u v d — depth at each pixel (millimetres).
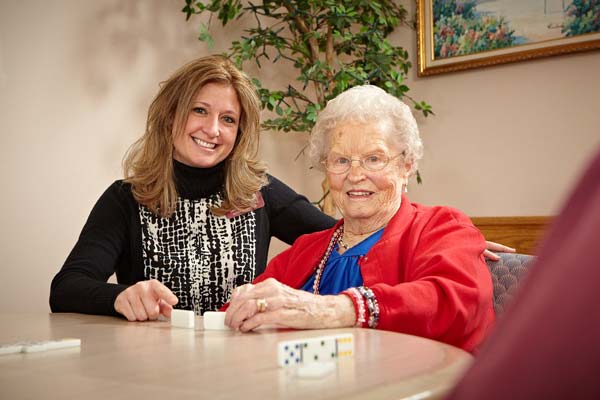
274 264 1901
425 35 3852
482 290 1380
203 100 2131
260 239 2283
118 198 2172
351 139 1666
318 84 3646
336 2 3484
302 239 1875
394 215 1677
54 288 1834
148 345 1056
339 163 1691
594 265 259
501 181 3641
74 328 1348
